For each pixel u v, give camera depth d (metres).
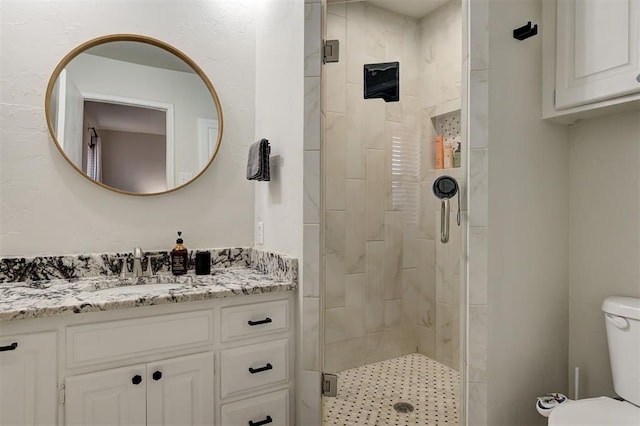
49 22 1.71
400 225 1.71
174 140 1.96
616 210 1.60
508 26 1.54
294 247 1.72
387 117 1.71
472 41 1.47
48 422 1.23
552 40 1.61
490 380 1.48
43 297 1.36
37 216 1.68
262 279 1.75
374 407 1.66
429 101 1.67
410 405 1.65
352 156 1.72
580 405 1.33
